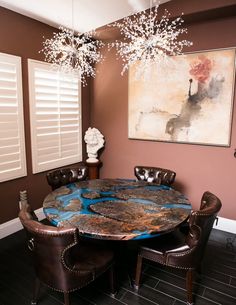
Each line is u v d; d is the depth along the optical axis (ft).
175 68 10.64
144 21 8.84
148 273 7.48
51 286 5.44
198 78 10.19
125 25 10.25
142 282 7.08
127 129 12.59
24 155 10.12
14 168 9.78
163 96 11.18
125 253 7.77
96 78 13.23
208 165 10.57
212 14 9.05
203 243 5.95
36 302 6.28
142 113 11.90
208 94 10.07
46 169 11.25
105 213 6.22
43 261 5.26
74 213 6.20
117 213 6.22
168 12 9.35
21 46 9.62
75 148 12.86
